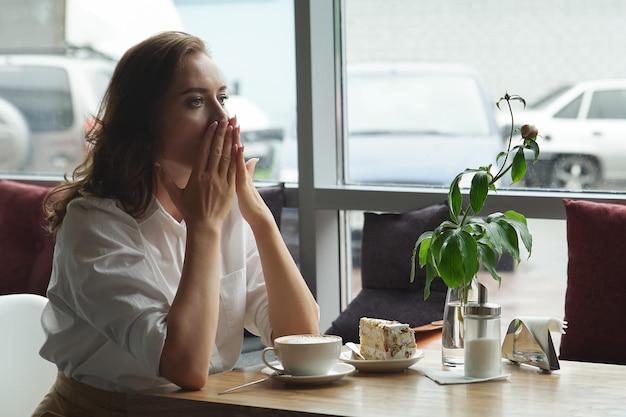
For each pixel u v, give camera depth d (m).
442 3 3.65
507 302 3.51
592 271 3.03
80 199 2.11
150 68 2.14
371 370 2.01
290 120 3.94
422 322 3.24
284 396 1.80
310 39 3.71
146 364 1.94
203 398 1.80
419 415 1.64
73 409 2.10
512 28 3.54
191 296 1.96
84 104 4.40
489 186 2.05
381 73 3.78
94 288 1.98
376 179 3.83
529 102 3.53
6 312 2.32
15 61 4.52
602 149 3.42
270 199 3.77
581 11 3.42
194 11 4.10
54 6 4.43
